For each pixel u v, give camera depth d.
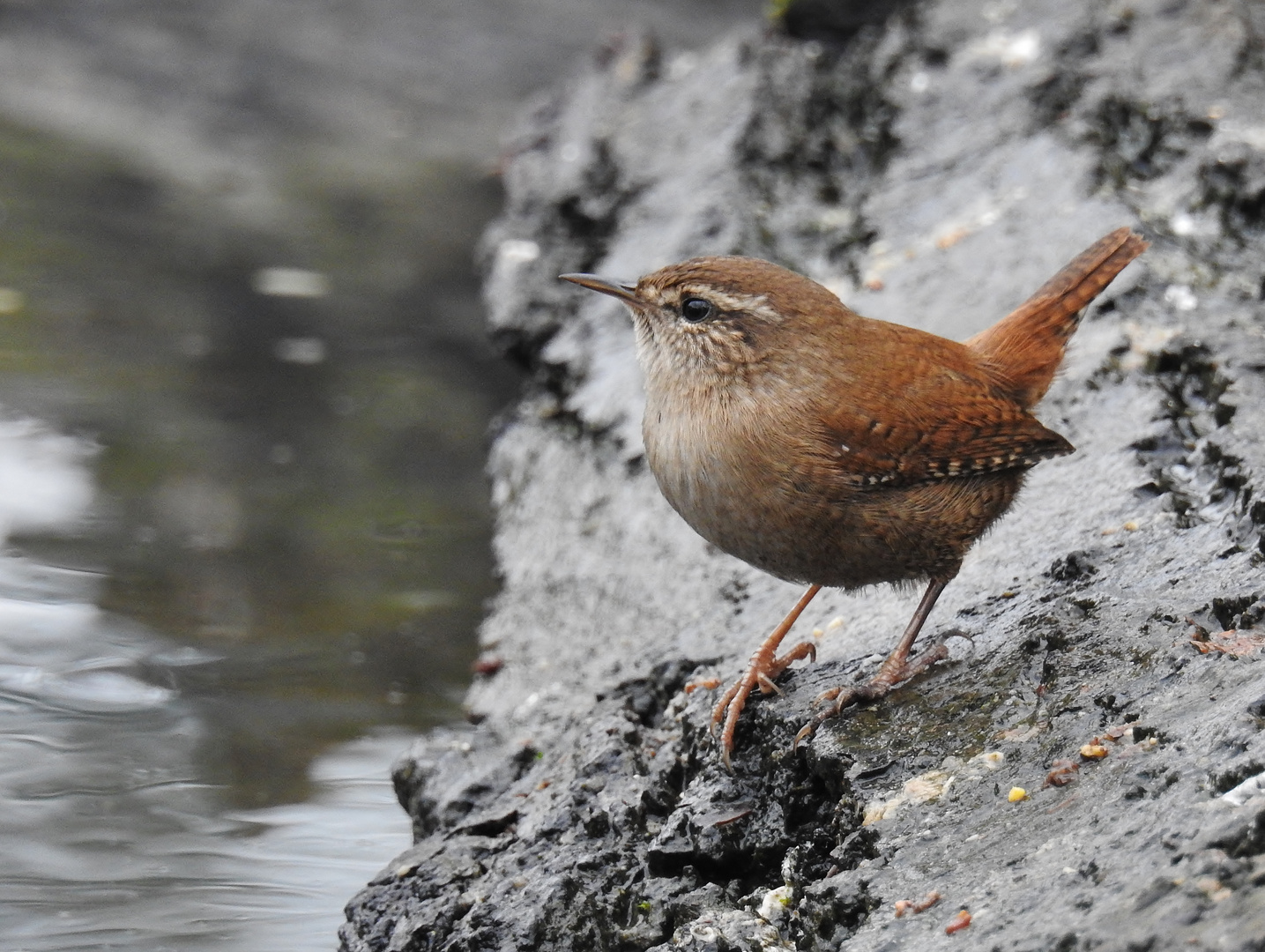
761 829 7.31
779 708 7.66
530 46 25.33
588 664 10.55
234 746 10.27
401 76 24.05
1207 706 6.21
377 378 16.06
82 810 9.45
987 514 7.81
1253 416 8.88
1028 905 5.52
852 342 7.67
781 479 7.46
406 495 13.97
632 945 7.15
